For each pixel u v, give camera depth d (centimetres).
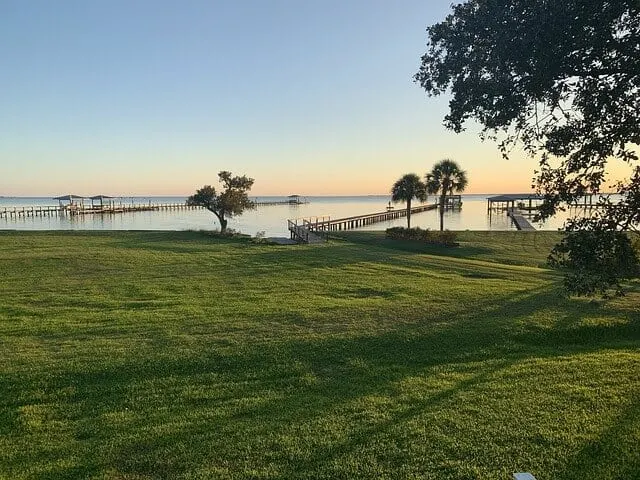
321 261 2486
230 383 801
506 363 903
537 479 501
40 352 952
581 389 748
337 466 530
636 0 562
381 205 18125
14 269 2127
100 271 2106
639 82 596
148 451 571
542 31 604
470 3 715
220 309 1357
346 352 970
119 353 944
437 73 759
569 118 671
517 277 2020
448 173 4909
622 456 545
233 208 4931
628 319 1224
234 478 511
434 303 1438
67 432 626
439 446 572
